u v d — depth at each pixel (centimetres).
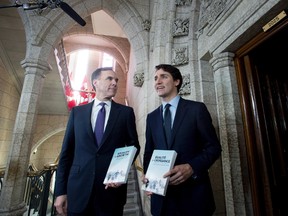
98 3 394
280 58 225
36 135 731
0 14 388
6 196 285
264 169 188
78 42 809
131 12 391
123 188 131
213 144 112
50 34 360
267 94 210
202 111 121
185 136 117
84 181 117
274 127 202
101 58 1127
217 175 222
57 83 599
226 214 210
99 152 124
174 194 115
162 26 311
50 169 334
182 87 256
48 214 374
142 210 337
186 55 271
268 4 155
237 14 191
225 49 213
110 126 131
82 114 138
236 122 205
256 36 186
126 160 109
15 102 621
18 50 487
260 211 183
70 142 137
